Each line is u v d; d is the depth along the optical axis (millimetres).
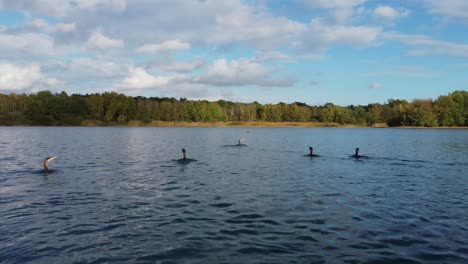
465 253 12086
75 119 156000
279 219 15719
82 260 11453
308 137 87438
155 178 25922
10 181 24297
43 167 31000
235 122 180375
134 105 168750
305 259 11547
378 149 53469
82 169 30094
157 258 11609
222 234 13789
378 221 15516
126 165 32812
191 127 167750
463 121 152875
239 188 22516
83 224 14953
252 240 13188
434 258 11664
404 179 26328
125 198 19531
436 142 69062
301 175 27812
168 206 17859
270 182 24688
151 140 69062
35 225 14797
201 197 19891
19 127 136750
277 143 65375
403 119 165375
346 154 45188
